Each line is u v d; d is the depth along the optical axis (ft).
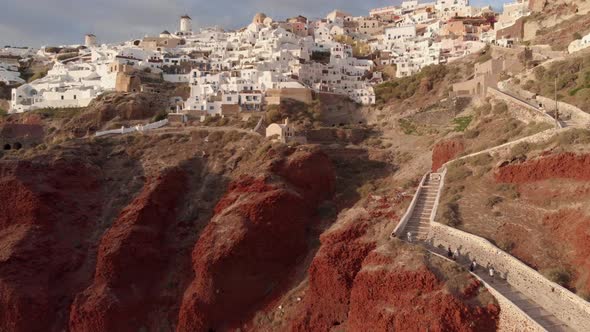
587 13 352.90
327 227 219.82
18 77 461.37
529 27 378.73
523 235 155.84
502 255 147.64
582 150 169.48
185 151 265.95
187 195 241.55
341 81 370.94
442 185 197.88
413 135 286.05
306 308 181.16
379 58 436.76
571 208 157.07
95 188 246.47
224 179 243.60
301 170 233.96
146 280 213.87
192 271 212.84
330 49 443.73
